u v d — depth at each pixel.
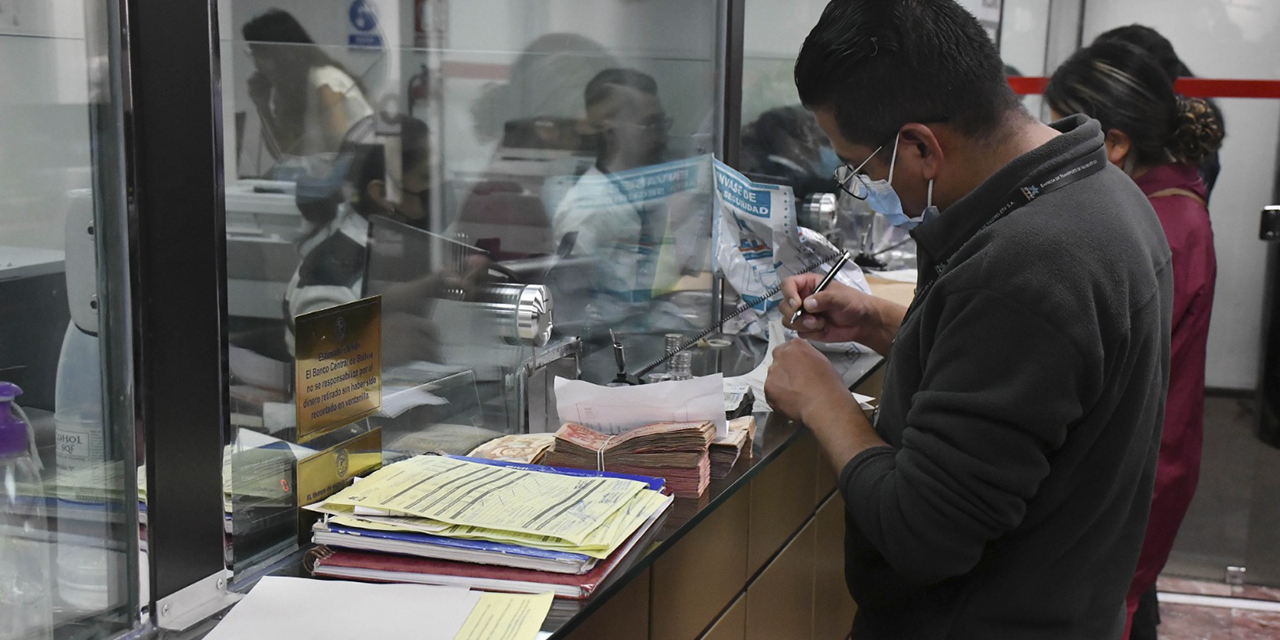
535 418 1.62
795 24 2.56
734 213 2.02
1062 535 1.12
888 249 3.08
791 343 1.46
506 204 1.73
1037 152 1.08
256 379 1.14
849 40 1.14
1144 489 1.21
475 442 1.54
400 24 1.43
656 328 2.23
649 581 1.24
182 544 1.02
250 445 1.13
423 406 1.44
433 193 1.53
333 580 1.06
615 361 1.96
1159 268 1.12
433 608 0.97
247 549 1.12
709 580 1.44
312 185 1.25
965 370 1.03
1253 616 3.12
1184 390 2.15
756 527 1.63
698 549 1.38
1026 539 1.13
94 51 0.90
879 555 1.31
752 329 2.32
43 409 0.94
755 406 1.73
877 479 1.17
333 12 1.28
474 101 1.62
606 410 1.42
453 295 1.53
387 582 1.05
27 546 0.94
